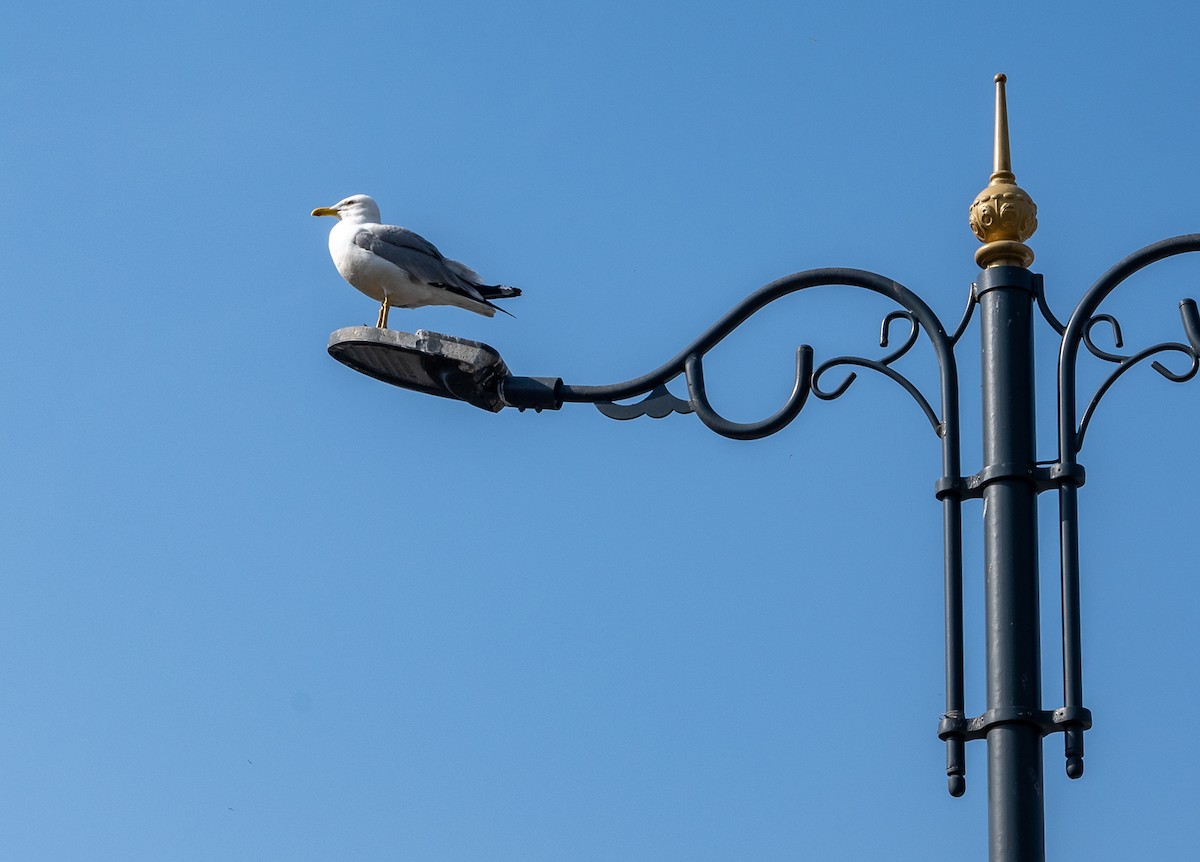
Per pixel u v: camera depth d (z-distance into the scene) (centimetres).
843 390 1026
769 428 1042
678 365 1087
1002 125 1030
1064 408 962
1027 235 1006
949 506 962
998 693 904
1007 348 973
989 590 927
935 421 989
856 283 1031
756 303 1062
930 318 1008
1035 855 874
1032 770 889
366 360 1139
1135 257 978
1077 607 924
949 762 912
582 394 1112
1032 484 951
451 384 1128
